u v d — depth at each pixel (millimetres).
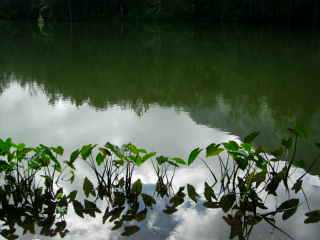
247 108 8461
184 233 3537
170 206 3996
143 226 3662
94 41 24969
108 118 7664
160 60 16328
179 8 40344
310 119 7508
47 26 39969
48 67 15258
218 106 8680
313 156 5375
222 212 3873
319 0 28391
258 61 14969
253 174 4219
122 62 16047
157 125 7109
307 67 13188
